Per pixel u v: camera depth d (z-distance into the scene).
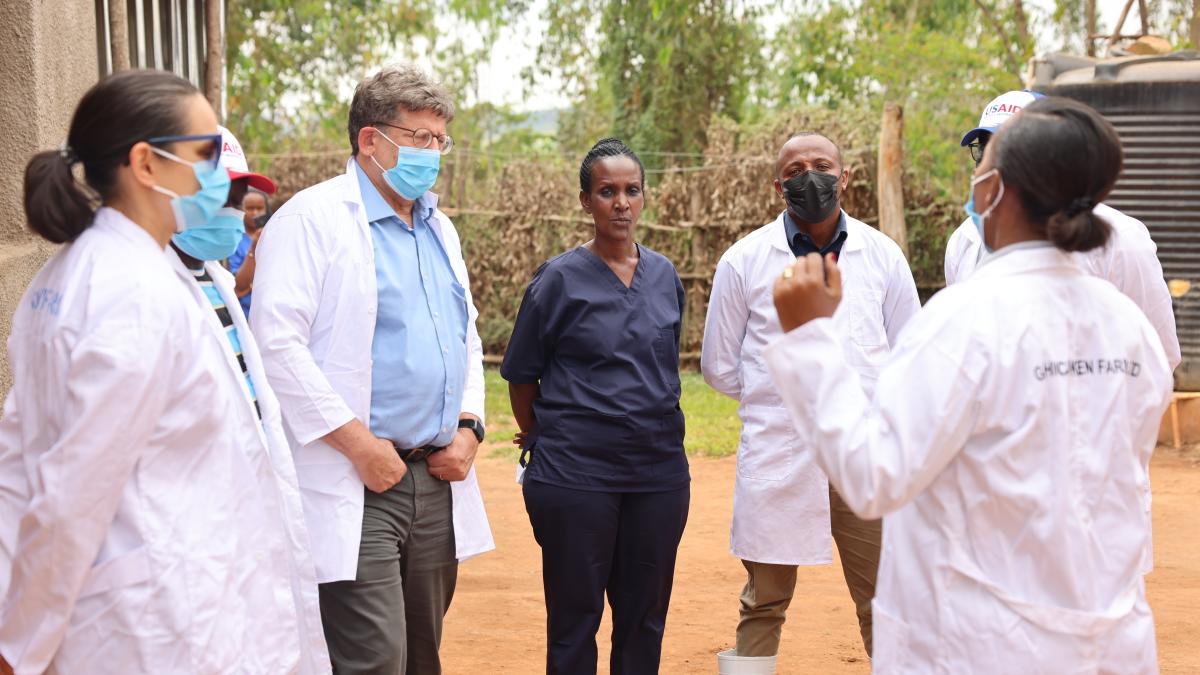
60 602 2.40
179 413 2.54
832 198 4.48
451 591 4.13
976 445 2.35
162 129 2.54
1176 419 10.70
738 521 4.68
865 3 20.25
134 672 2.49
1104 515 2.38
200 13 9.92
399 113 3.74
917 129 17.59
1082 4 20.97
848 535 4.61
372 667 3.69
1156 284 4.12
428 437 3.83
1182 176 10.37
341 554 3.61
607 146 4.32
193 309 2.60
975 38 20.56
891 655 2.46
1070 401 2.35
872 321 4.60
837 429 2.32
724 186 14.41
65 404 2.41
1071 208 2.37
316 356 3.70
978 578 2.34
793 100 21.94
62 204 2.50
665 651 5.55
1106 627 2.33
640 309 4.28
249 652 2.72
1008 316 2.35
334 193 3.78
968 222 4.55
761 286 4.64
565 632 4.31
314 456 3.64
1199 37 13.69
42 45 4.52
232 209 3.06
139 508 2.50
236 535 2.68
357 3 22.83
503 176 15.35
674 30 20.73
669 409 4.29
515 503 9.03
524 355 4.37
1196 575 7.01
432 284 3.92
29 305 2.56
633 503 4.31
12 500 2.54
